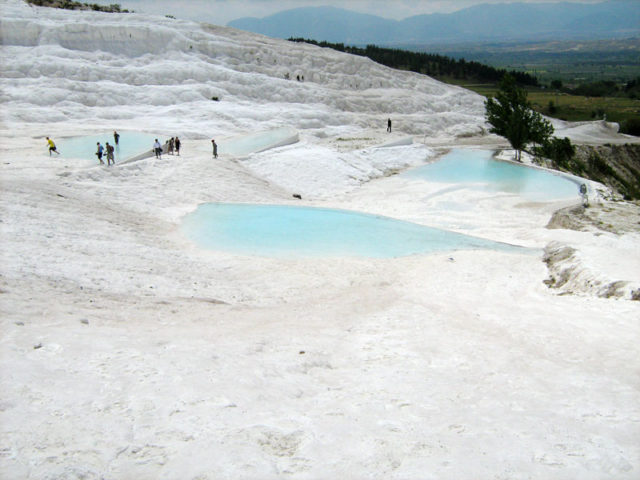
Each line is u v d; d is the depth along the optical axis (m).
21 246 15.08
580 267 17.17
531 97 125.62
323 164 39.59
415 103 75.69
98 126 45.47
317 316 13.38
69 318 10.02
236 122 53.53
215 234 23.67
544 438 6.76
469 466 5.95
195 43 71.69
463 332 11.97
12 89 50.59
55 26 62.84
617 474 5.91
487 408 7.76
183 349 9.13
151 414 6.64
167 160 34.34
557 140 55.38
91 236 18.69
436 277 17.97
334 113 64.62
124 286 13.82
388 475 5.68
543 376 9.20
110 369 7.80
